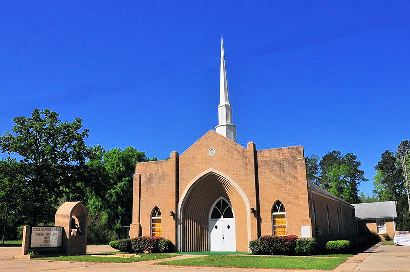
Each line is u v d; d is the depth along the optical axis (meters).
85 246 30.52
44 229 28.45
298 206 27.38
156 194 32.72
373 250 31.86
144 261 22.81
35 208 41.78
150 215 32.59
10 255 29.38
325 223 34.59
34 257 26.69
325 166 98.62
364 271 16.62
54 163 42.16
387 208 59.22
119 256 26.12
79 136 43.16
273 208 28.42
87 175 44.12
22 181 41.12
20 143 40.78
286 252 26.19
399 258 23.34
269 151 29.22
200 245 31.41
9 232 62.09
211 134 31.56
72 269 19.00
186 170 31.98
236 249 29.44
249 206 28.78
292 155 28.36
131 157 61.06
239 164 29.92
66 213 29.92
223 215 31.73
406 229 58.69
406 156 75.75
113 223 58.72
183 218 31.42
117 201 58.62
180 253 28.89
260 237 27.12
